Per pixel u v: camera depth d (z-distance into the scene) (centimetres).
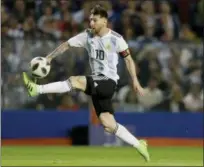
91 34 2391
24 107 4531
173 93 4712
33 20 5144
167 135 4738
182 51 4703
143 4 5472
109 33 2383
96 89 2366
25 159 3369
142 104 4684
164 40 4769
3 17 5053
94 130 4569
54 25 5181
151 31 5319
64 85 2348
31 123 4547
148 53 4653
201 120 4784
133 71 2409
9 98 4469
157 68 4672
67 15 5269
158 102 4703
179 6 5866
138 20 5334
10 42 4400
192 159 3534
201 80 4747
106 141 4584
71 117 4606
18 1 5234
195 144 4778
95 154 3797
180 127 4756
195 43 4719
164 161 3359
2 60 4388
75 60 4484
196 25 5809
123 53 2397
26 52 4416
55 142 4578
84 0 5497
